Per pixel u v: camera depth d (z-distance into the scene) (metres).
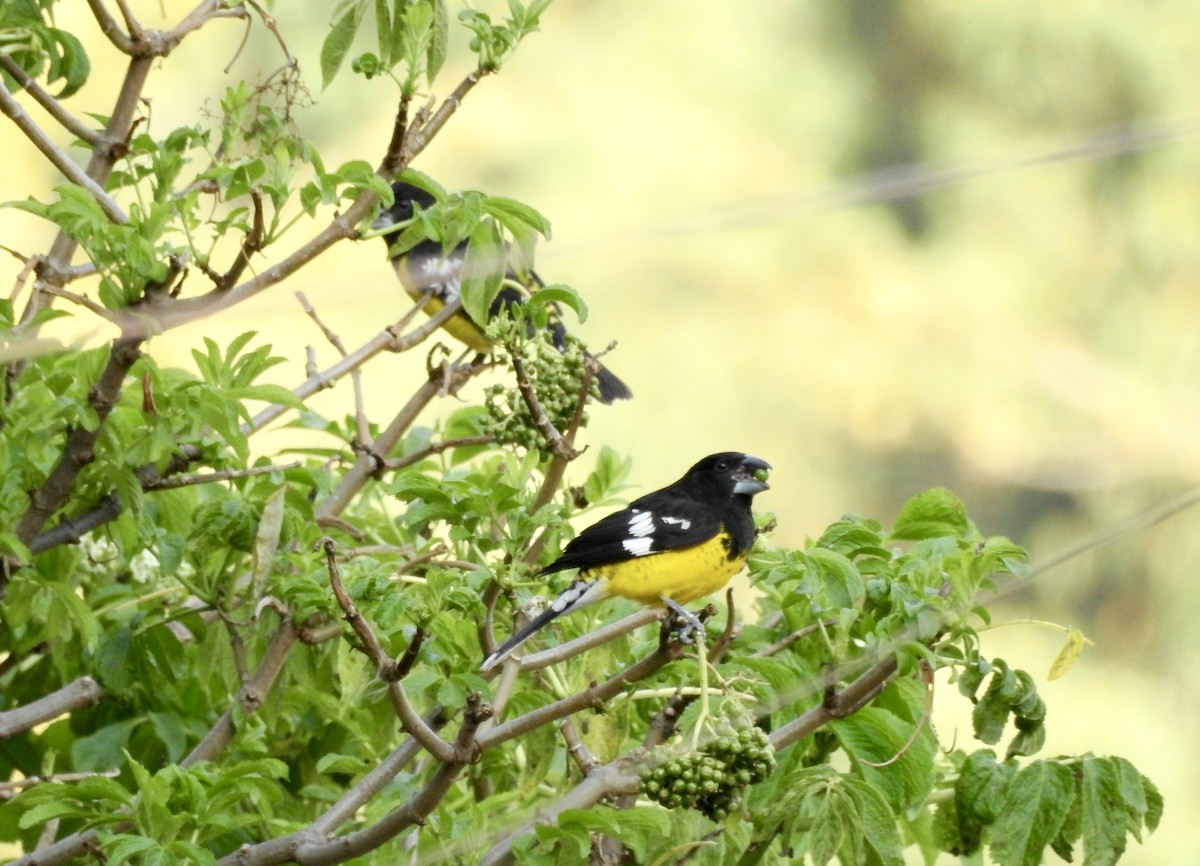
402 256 11.48
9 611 8.06
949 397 26.42
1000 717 7.50
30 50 8.37
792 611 8.26
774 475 25.27
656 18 27.27
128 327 6.81
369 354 8.95
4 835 9.07
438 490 7.80
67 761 9.15
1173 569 22.28
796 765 7.93
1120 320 27.22
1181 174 27.53
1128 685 22.03
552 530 8.59
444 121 7.87
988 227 27.33
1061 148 5.55
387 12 7.82
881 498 25.94
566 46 26.70
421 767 8.16
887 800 7.37
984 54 27.89
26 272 7.68
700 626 7.19
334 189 7.27
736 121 27.17
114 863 6.32
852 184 4.88
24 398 7.89
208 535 8.19
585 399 8.01
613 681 6.56
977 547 7.83
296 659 8.17
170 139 8.17
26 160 16.06
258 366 7.96
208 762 7.71
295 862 6.86
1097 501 25.55
